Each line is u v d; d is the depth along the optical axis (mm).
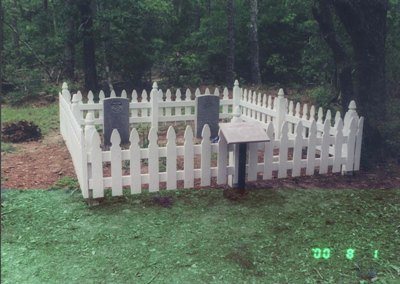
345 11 8352
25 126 10297
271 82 21062
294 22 19781
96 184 6398
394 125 8719
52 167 8125
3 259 4879
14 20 21969
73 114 8531
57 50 19078
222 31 20438
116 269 4734
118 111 9914
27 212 6074
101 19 16688
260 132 6707
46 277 4562
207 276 4633
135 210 6219
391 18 11758
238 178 6812
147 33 18781
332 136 7648
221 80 20938
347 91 9117
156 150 6625
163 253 5078
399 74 11805
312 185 7352
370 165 8156
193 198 6691
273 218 6066
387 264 4930
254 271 4754
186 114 11641
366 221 6023
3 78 16844
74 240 5344
